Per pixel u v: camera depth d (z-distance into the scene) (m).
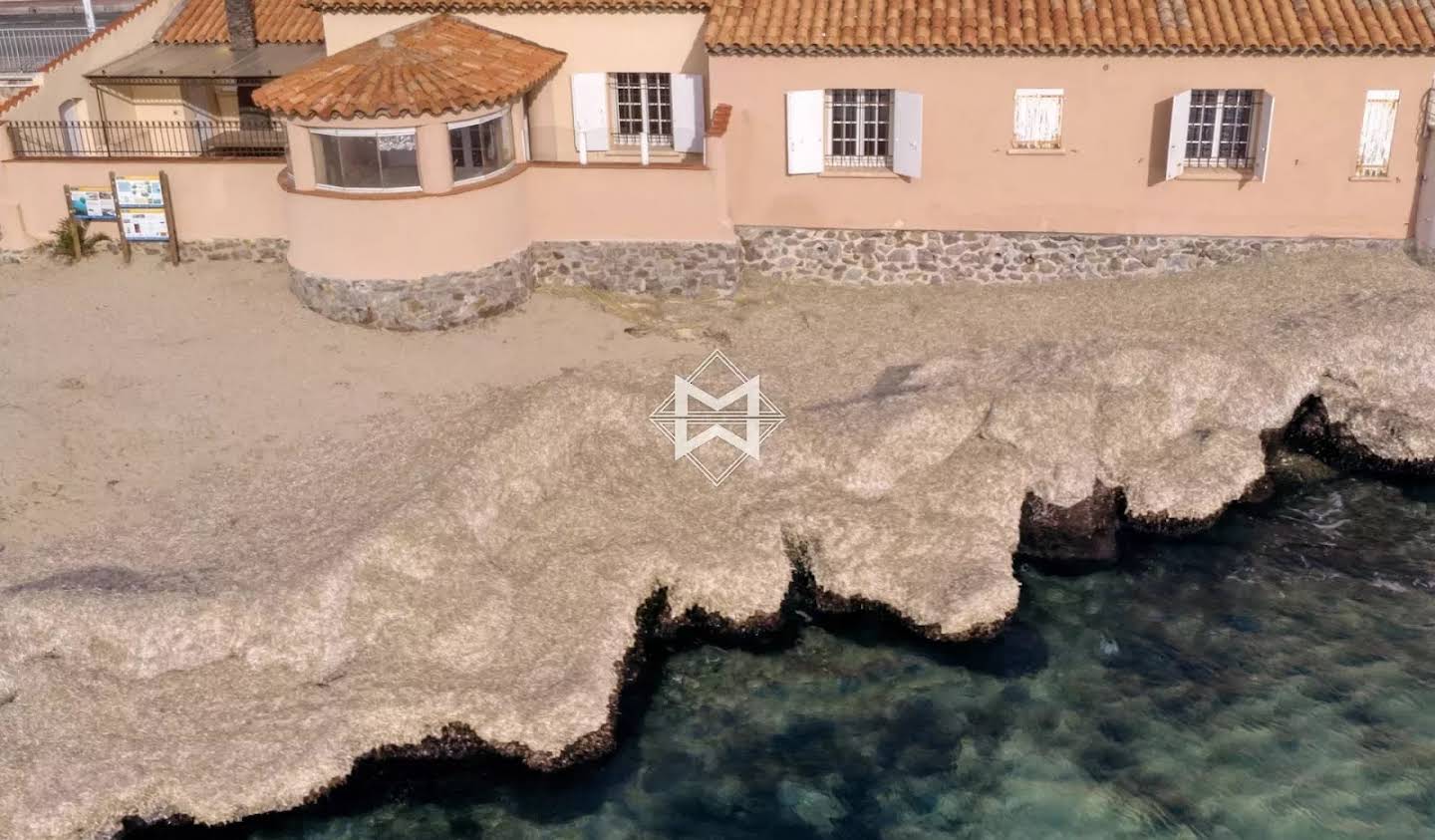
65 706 17.53
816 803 17.34
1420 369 24.36
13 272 28.31
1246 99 26.31
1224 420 23.78
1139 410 23.33
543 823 17.06
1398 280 26.28
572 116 28.64
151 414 23.06
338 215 25.25
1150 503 22.34
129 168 28.16
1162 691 19.02
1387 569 21.39
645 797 17.47
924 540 21.09
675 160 28.72
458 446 21.98
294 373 24.48
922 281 28.09
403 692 17.95
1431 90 25.62
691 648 20.06
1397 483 23.56
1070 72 26.06
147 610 18.28
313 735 17.39
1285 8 25.97
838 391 24.22
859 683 19.36
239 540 19.97
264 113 31.05
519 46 27.66
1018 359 24.41
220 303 26.94
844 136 27.44
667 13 27.55
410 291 25.67
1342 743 17.98
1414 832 16.58
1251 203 26.89
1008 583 20.41
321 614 18.58
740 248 27.75
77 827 16.28
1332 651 19.67
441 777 17.62
